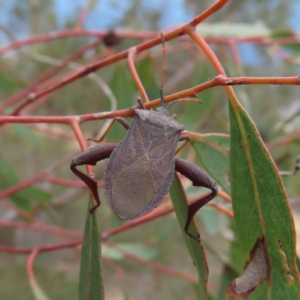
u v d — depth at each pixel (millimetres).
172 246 437
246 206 108
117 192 110
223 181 124
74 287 447
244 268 108
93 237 106
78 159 108
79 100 368
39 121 116
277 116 287
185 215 112
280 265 105
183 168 117
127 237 447
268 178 106
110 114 117
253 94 366
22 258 474
